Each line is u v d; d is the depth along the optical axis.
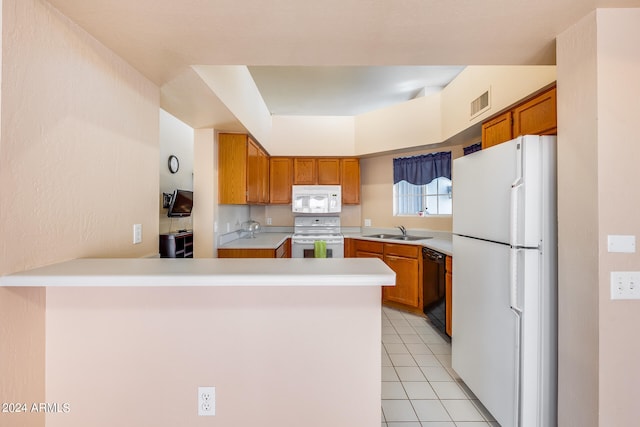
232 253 3.20
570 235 1.33
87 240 1.32
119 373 1.22
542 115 2.04
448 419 1.80
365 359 1.24
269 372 1.24
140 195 1.71
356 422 1.25
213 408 1.24
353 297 1.23
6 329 1.01
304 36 1.37
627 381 1.20
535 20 1.26
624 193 1.20
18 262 1.01
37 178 1.07
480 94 2.71
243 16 1.22
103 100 1.41
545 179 1.49
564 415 1.37
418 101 3.80
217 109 2.48
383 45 1.46
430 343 2.82
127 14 1.18
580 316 1.28
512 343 1.56
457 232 2.13
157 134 1.90
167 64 1.63
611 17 1.20
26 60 1.03
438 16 1.23
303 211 4.52
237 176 3.28
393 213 4.51
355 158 4.66
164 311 1.22
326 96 4.09
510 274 1.54
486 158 1.78
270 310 1.23
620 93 1.20
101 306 1.21
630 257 1.20
